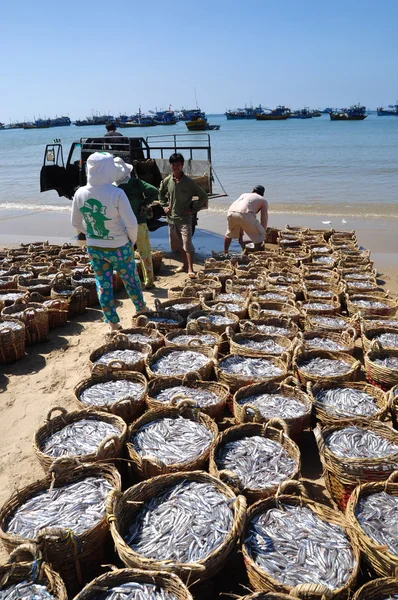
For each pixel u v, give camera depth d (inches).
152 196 362.3
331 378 213.5
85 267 407.2
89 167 251.4
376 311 298.5
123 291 408.5
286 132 3440.0
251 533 136.2
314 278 374.6
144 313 300.2
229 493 143.3
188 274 399.2
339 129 3649.1
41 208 866.1
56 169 580.4
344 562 125.9
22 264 432.5
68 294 346.9
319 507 142.4
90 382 218.2
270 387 209.9
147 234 380.2
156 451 170.1
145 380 214.5
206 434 178.9
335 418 187.3
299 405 197.5
